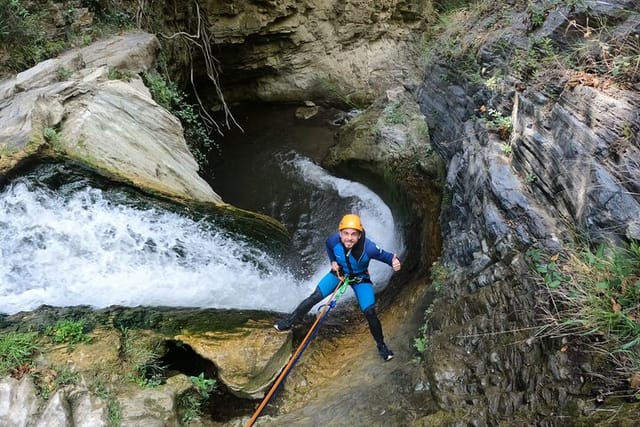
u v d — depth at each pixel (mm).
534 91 4355
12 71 7090
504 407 3297
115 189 5547
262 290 6008
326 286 4852
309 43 12227
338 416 4020
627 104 3480
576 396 3008
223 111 12219
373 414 3875
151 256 5441
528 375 3332
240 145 10953
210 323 4965
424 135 8641
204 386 4445
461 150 5715
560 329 3293
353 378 4590
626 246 3252
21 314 4613
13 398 3648
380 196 8969
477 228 4578
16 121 5523
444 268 5023
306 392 4781
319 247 8234
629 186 3268
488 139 4895
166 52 9570
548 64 4438
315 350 5480
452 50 6418
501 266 4027
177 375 4477
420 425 3453
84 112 5867
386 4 12156
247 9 11359
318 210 9039
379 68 12203
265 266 6203
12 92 6148
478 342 3809
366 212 8805
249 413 4531
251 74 12320
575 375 3090
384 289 6848
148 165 6004
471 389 3572
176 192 6047
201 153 9617
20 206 5059
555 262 3615
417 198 7660
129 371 4246
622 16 4113
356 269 4668
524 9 5406
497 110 5059
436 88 6828
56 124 5602
